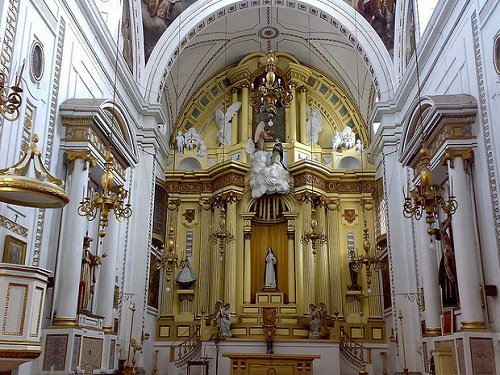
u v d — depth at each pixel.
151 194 14.55
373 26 15.52
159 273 17.56
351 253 18.30
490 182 9.01
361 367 13.80
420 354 12.55
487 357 8.68
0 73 6.18
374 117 15.21
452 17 10.85
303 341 14.88
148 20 15.37
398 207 14.00
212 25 17.78
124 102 13.68
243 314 17.30
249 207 18.56
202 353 15.12
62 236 9.57
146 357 15.46
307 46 19.30
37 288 6.33
